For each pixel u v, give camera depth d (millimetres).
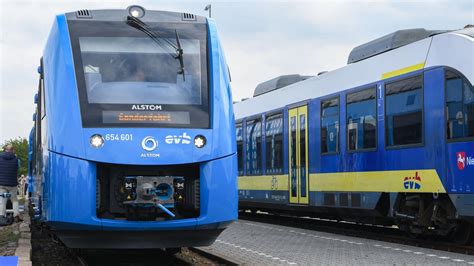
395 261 10867
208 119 9148
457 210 11805
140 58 9414
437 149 12312
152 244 9008
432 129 12477
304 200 17531
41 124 10289
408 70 13344
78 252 11547
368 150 14555
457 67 11922
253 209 23156
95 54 9312
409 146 13141
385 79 14102
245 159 22047
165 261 11016
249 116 21859
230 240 14547
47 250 13227
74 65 9141
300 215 19422
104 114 8852
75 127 8742
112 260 11180
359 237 15359
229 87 9664
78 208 8562
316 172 16891
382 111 14117
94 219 8578
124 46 9461
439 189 12250
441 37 12422
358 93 15117
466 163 11570
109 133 8719
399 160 13461
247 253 12008
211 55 9656
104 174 8828
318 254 11867
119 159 8633
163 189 8820
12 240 13156
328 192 16234
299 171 17891
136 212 8758
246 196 21766
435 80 12469
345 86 15719
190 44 9680
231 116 9414
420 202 13008
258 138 20938
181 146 8836
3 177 16781
